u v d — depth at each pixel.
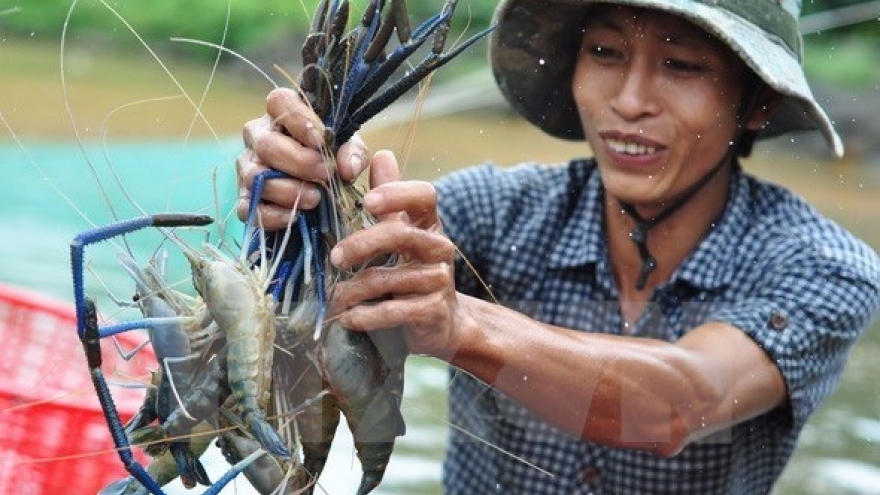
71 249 2.22
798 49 3.67
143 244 3.02
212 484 2.45
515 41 3.83
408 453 3.89
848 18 12.76
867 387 5.17
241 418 2.34
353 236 2.44
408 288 2.47
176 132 9.71
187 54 14.45
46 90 11.44
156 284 2.43
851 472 4.36
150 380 2.57
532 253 3.71
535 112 4.02
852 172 11.05
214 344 2.36
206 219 2.32
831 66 13.95
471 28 12.41
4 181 7.02
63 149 7.57
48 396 3.21
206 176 4.60
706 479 3.39
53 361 4.02
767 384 3.31
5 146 7.82
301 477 2.46
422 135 10.35
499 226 3.75
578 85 3.52
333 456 2.83
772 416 3.46
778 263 3.50
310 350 2.43
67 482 3.18
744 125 3.61
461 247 3.74
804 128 3.82
